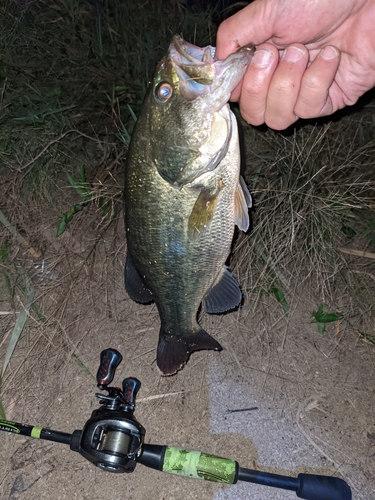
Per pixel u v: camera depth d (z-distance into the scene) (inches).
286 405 26.4
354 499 23.6
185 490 23.7
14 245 31.6
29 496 23.5
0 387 26.4
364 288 30.5
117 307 29.7
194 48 19.3
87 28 39.2
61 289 30.1
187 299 21.9
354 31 19.5
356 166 32.0
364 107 33.9
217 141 19.0
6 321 28.8
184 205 19.8
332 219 31.8
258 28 18.8
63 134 32.2
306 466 24.5
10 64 35.3
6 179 33.7
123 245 31.6
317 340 28.7
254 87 18.6
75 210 32.3
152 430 25.5
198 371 27.5
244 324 29.2
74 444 22.1
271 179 32.3
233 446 25.1
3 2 39.7
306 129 33.0
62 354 27.7
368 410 26.3
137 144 19.8
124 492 23.7
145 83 35.2
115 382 27.1
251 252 30.8
